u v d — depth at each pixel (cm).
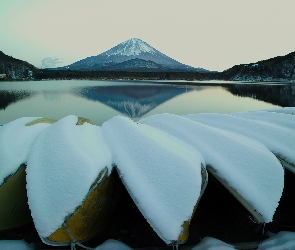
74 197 329
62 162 360
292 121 565
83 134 436
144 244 383
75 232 345
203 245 363
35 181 352
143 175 363
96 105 1814
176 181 352
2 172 373
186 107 1725
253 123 531
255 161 404
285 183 480
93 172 347
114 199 415
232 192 385
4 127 473
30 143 434
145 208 334
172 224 322
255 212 364
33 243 377
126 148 403
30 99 2141
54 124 464
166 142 420
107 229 415
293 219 438
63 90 2902
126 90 2881
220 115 587
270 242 372
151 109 1653
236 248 368
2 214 386
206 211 461
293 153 447
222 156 416
